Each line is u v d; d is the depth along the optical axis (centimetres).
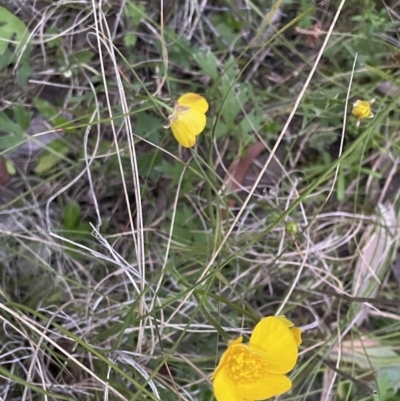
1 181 22
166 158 23
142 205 24
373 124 16
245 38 24
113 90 23
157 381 21
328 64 24
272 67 24
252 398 17
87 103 23
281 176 24
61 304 22
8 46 22
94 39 23
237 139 23
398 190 24
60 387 21
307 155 24
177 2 23
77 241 23
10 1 22
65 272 22
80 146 23
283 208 24
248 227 24
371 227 24
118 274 23
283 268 24
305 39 24
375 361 23
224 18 24
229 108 23
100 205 23
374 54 24
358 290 24
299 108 24
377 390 22
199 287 21
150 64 23
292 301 24
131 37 23
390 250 24
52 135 22
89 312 22
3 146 21
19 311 19
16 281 22
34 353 19
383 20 23
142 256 20
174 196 23
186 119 18
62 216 23
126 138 23
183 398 19
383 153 24
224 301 17
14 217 22
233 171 24
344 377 21
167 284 23
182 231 23
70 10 23
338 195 24
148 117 22
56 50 23
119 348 21
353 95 24
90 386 21
